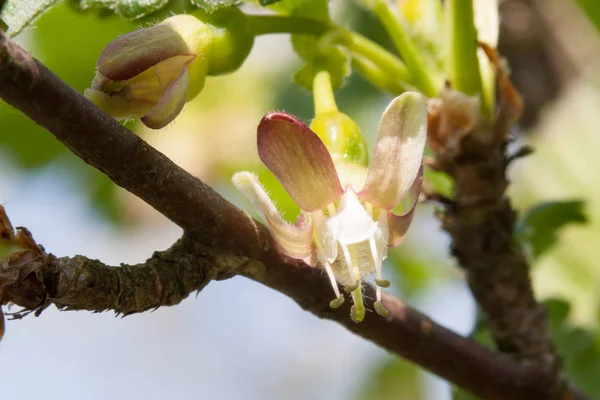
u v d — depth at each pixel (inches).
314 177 7.4
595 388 9.0
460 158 8.0
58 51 9.0
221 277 7.4
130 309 7.2
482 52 8.1
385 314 7.4
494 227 8.1
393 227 7.4
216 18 7.6
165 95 7.4
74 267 7.2
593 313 9.6
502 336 8.1
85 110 7.1
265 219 7.4
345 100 9.1
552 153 10.1
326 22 7.9
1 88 7.0
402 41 8.0
